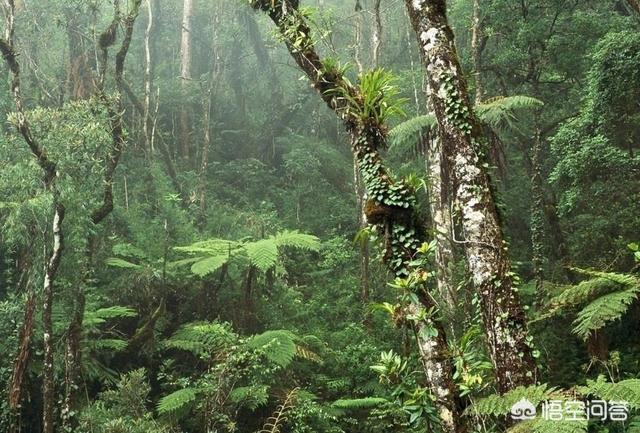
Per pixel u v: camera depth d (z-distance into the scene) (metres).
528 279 11.22
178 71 17.94
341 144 17.81
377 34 11.12
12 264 8.91
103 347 8.64
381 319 10.50
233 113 17.42
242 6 16.27
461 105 4.21
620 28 10.55
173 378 8.57
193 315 9.84
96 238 9.61
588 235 9.79
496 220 4.07
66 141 7.67
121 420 6.45
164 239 10.69
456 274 7.73
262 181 15.57
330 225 14.45
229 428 6.97
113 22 9.30
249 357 7.68
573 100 12.22
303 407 7.54
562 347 8.23
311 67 5.14
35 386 7.75
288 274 12.06
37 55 13.07
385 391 8.52
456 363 3.89
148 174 12.71
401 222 4.33
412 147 9.13
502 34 11.31
